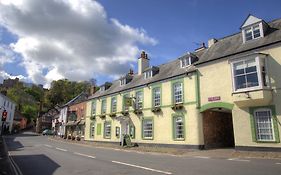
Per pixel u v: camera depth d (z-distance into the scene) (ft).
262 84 55.26
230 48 67.51
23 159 50.80
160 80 84.89
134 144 89.56
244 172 32.12
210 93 68.23
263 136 55.62
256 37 62.54
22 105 298.97
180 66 82.02
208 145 70.38
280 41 55.47
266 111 55.93
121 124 101.04
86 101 136.77
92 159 49.16
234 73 61.00
